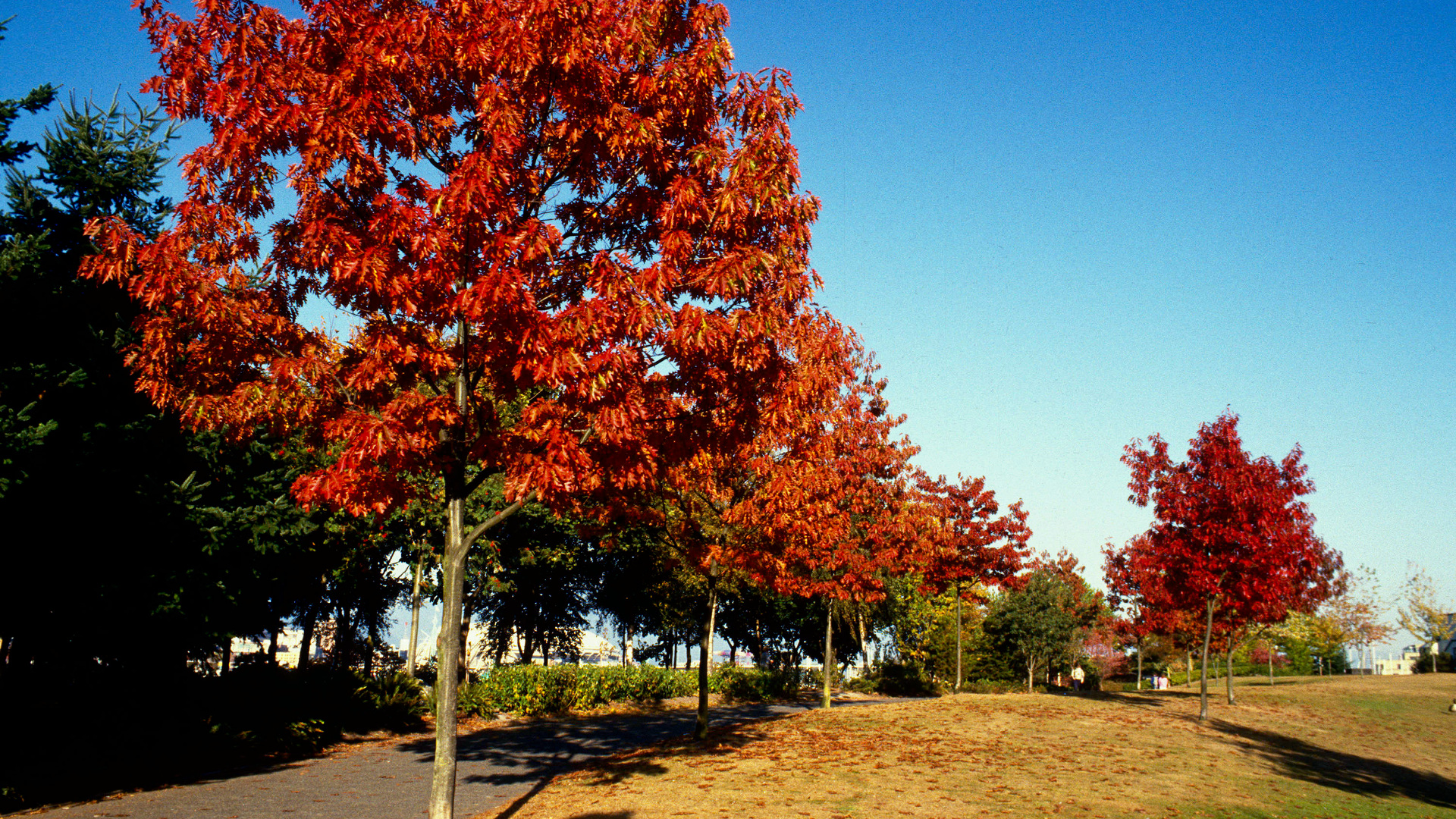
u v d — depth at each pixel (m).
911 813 9.58
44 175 13.51
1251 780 12.42
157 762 13.21
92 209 13.29
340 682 18.05
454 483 8.61
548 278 8.62
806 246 9.79
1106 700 24.25
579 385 7.57
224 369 8.59
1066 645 42.41
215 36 8.29
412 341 8.48
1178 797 10.91
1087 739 15.51
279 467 15.95
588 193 9.56
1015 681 46.81
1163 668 52.38
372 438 7.28
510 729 19.56
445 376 9.52
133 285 7.95
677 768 12.52
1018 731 16.23
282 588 21.12
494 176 7.76
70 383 11.84
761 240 9.47
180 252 7.94
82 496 12.35
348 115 7.96
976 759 13.13
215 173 8.30
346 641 29.62
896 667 40.19
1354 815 10.50
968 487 29.41
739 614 43.06
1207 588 19.55
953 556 28.27
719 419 9.98
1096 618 49.22
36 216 12.95
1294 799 11.26
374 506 8.26
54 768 11.72
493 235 7.84
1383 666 59.47
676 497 16.75
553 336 7.55
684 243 8.50
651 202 9.12
